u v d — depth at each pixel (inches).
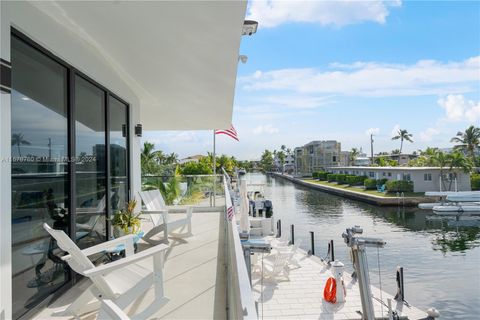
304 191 2166.6
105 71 177.5
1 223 86.1
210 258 175.6
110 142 194.1
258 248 119.3
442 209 1202.0
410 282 596.4
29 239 107.5
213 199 363.9
